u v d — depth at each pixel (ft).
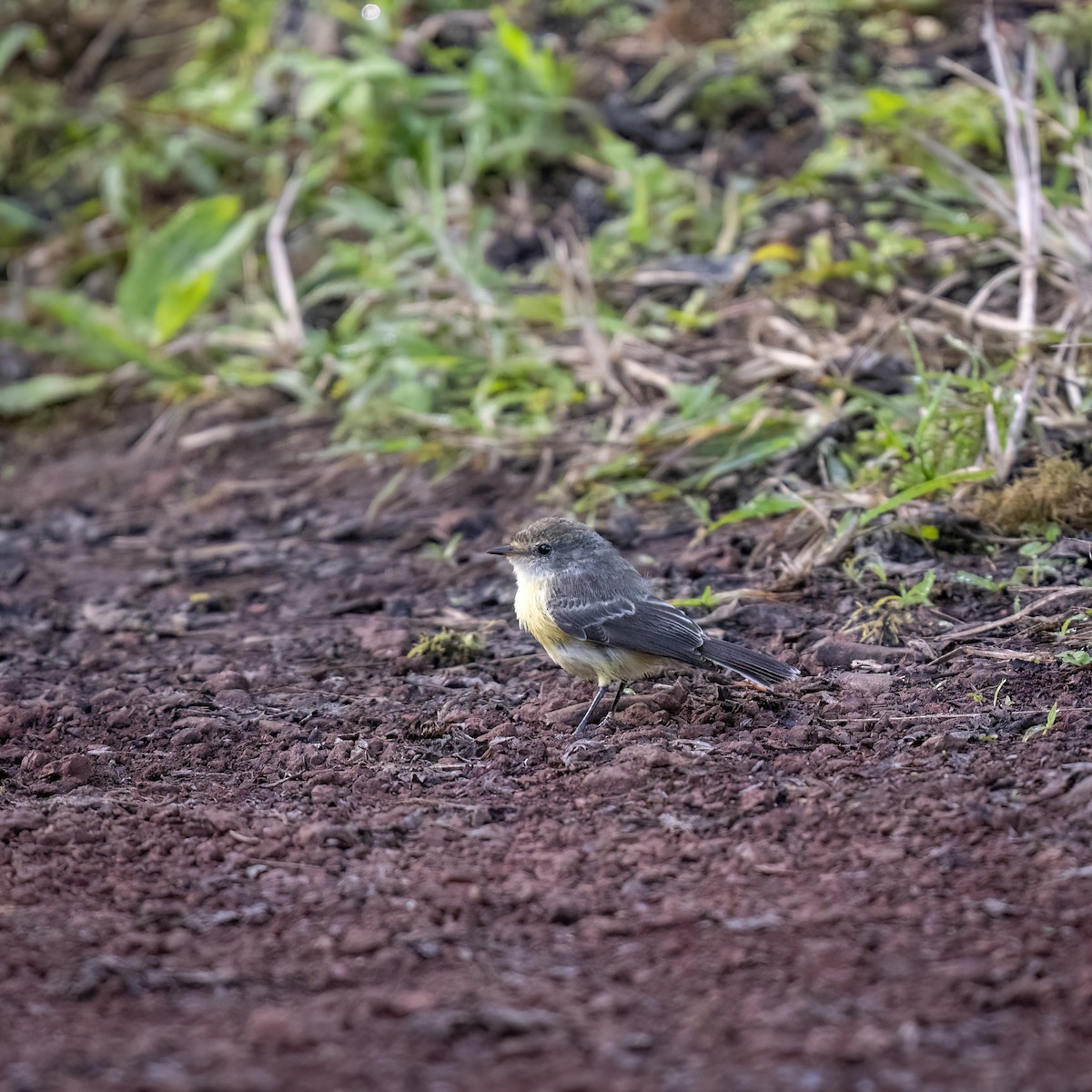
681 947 21.72
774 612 36.17
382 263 57.26
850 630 34.58
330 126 63.67
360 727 32.45
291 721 33.01
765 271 52.39
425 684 34.86
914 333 46.11
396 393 51.11
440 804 27.78
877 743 29.04
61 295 62.28
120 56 75.20
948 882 23.25
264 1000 20.76
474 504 46.34
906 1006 19.69
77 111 72.49
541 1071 18.52
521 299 51.57
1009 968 20.49
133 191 66.49
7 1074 18.60
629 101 62.28
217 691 35.04
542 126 60.54
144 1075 18.53
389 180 61.46
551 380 50.34
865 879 23.53
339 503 48.44
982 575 36.42
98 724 33.50
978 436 40.29
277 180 62.75
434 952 21.94
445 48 65.21
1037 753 27.58
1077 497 37.52
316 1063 18.80
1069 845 23.97
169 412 56.34
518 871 24.76
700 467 44.68
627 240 55.93
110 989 20.92
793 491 41.39
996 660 32.40
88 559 46.85
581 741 30.53
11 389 59.47
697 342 50.08
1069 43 58.29
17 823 27.22
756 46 62.44
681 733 30.53
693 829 25.88
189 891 24.63
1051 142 52.75
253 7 70.03
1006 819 25.07
